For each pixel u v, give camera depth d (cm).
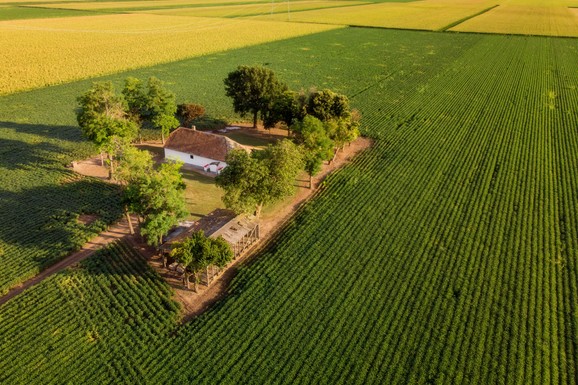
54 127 8425
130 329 3919
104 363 3600
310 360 3609
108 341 3806
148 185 4706
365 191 6131
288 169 5069
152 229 4600
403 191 6097
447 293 4269
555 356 3650
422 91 10506
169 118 7431
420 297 4225
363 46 16038
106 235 5331
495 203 5778
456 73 12056
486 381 3450
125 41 16125
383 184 6291
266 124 7931
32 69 12119
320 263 4700
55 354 3672
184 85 11244
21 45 14738
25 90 10725
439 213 5575
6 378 3462
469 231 5203
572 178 6425
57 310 4097
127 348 3725
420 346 3725
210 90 10844
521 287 4366
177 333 3888
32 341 3769
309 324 3953
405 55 14462
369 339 3797
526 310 4091
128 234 5353
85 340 3809
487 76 11675
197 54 14662
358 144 7750
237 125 8675
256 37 17538
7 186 6209
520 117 8738
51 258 4822
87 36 16725
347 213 5609
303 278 4516
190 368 3559
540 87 10656
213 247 4334
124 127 6356
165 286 4422
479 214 5531
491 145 7494
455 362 3594
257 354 3681
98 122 6247
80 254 4994
